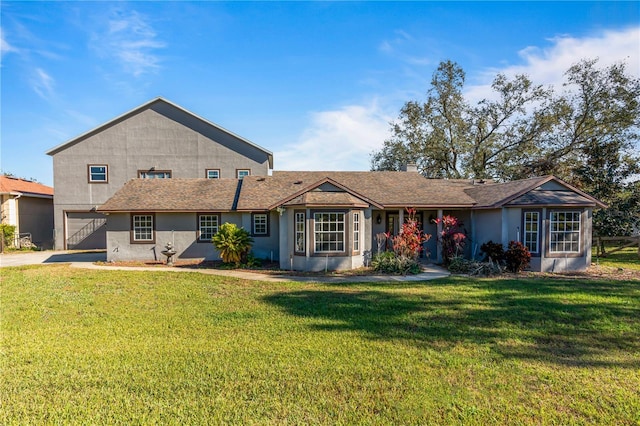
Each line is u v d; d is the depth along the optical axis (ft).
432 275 43.04
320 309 26.04
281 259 49.06
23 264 53.57
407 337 20.06
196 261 56.80
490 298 29.58
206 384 14.51
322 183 48.24
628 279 39.88
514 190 50.47
